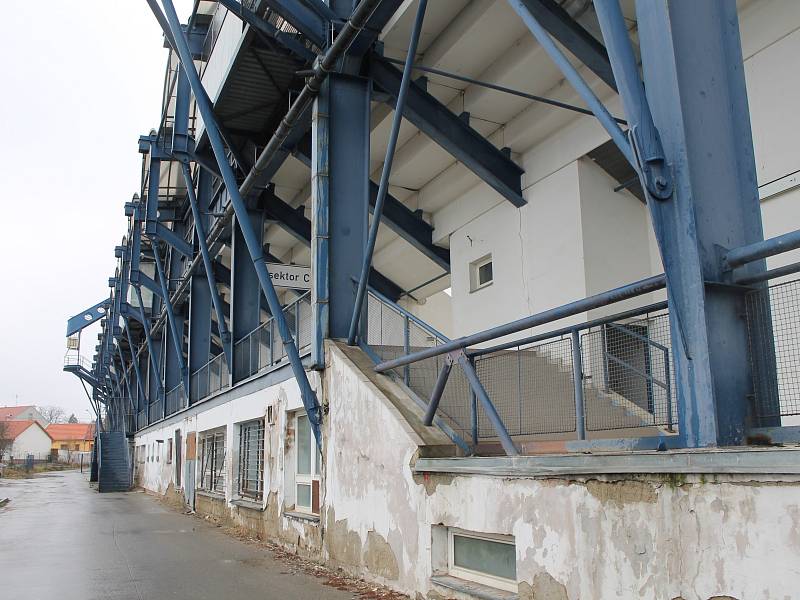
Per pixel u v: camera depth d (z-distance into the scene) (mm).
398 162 15828
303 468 11570
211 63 15742
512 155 13820
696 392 4266
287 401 11945
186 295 26422
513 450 5797
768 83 9383
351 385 9086
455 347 6676
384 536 7805
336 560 9164
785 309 4328
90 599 8156
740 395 4320
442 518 6629
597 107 4762
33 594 8555
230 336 17250
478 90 13188
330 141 11039
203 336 23141
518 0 5352
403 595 7277
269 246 23781
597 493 4684
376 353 9766
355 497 8664
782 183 9102
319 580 8656
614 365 5812
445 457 6938
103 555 12094
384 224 17203
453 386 8320
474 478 6141
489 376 7422
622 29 4582
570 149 12445
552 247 12820
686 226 4367
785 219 9125
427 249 16812
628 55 4543
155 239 24656
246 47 12633
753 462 3609
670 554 4094
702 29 4703
